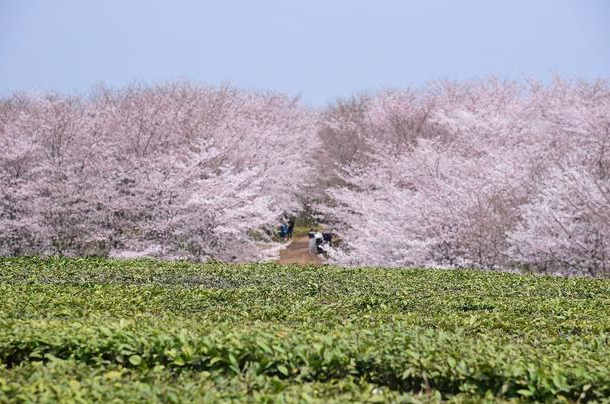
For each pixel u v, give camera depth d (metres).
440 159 36.59
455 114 43.84
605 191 28.69
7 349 10.53
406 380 9.79
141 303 15.48
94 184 36.41
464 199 31.19
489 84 53.50
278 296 17.28
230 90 58.66
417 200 32.78
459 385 9.55
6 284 18.81
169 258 35.88
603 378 9.29
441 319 14.11
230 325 12.59
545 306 16.23
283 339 10.75
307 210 62.25
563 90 45.69
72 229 36.56
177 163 36.84
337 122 61.50
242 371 9.91
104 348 10.36
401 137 50.84
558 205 28.89
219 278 20.75
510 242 29.39
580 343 11.66
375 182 43.62
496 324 13.62
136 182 36.72
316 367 9.78
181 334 10.50
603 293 18.89
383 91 61.56
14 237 36.38
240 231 37.47
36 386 8.27
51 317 13.27
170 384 9.12
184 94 50.94
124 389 8.25
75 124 38.97
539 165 33.78
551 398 9.09
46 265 23.16
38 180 36.06
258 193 40.88
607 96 42.78
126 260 25.12
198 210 36.25
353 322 13.64
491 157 34.97
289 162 52.06
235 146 43.03
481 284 20.06
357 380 9.79
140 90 50.78
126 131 39.91
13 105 53.28
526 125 41.25
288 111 66.31
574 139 37.09
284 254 52.09
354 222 42.72
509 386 9.34
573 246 28.30
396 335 11.11
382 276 21.58
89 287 18.45
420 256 31.91
